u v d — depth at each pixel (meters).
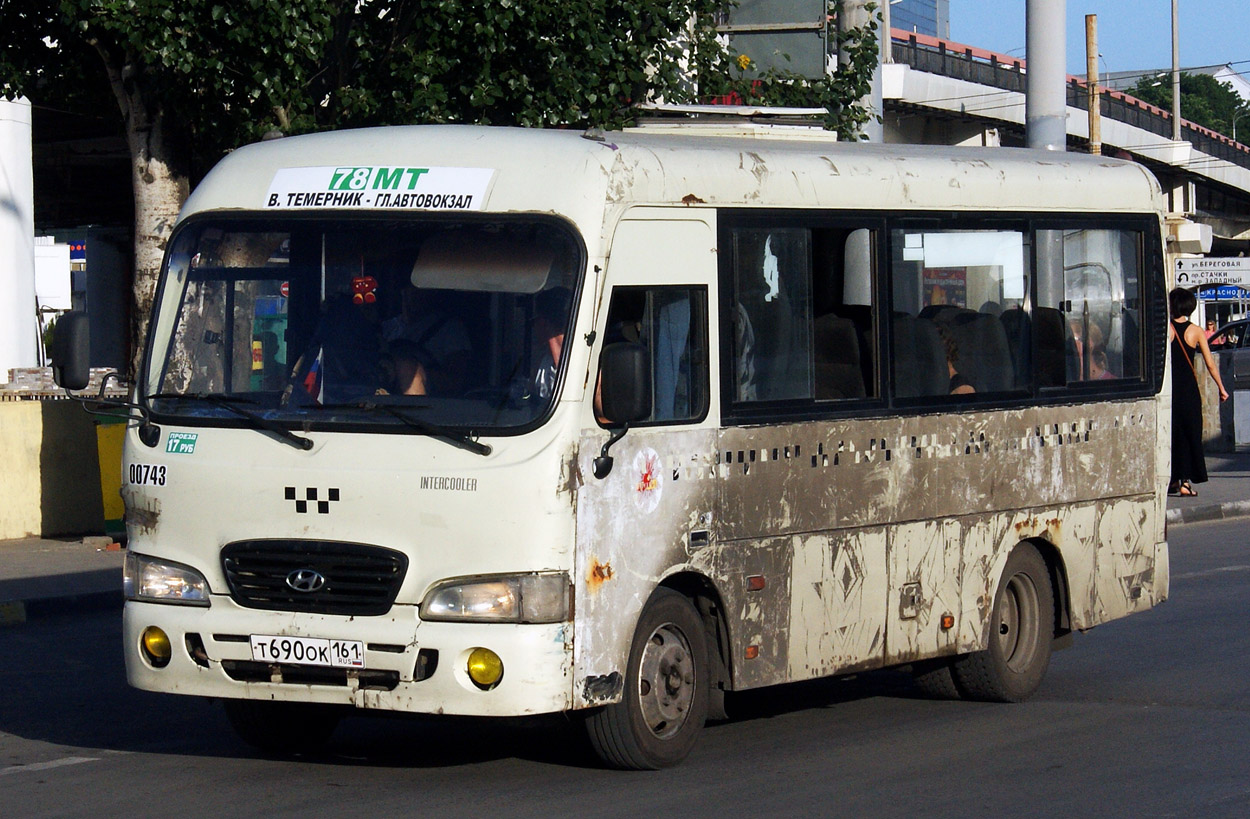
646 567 8.71
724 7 19.91
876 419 10.27
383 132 9.12
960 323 11.01
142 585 8.80
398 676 8.20
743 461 9.34
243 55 15.76
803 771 9.32
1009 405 11.34
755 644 9.48
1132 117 51.97
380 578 8.25
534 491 8.11
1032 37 20.11
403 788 8.81
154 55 15.50
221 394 8.81
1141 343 12.65
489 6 16.06
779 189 9.69
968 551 11.03
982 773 9.33
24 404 20.11
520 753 9.78
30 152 26.47
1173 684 12.25
